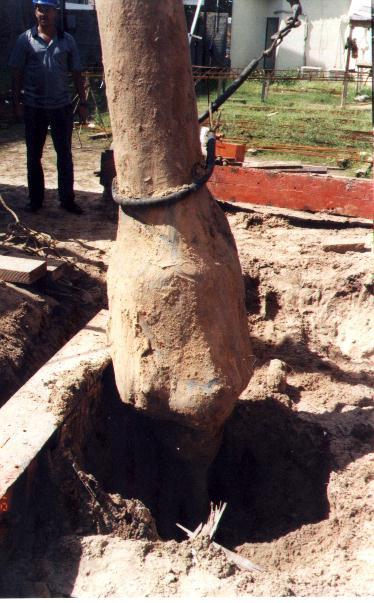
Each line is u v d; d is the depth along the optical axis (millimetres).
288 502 3418
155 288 2879
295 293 4875
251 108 13250
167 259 2879
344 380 4051
